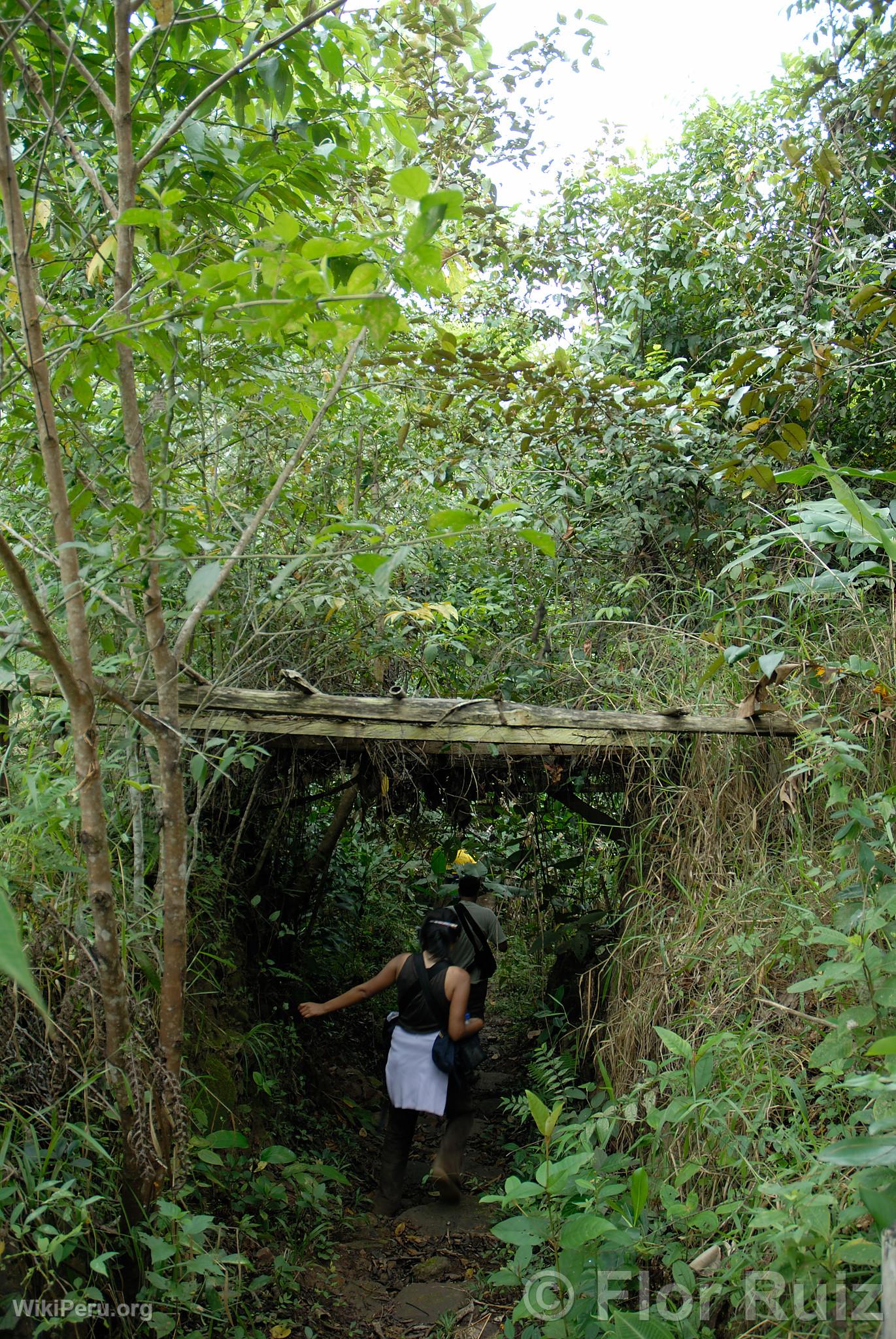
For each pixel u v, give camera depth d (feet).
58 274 9.91
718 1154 9.30
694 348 20.98
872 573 11.62
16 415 9.55
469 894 17.43
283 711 12.09
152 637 8.79
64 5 8.52
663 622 16.72
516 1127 17.46
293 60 9.84
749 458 15.40
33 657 11.42
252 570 13.15
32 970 9.03
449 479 16.74
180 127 8.41
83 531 9.77
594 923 17.48
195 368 10.12
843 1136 8.20
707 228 19.53
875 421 17.79
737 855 12.78
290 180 10.25
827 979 8.29
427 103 13.89
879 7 15.52
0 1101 8.24
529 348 20.52
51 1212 8.14
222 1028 14.43
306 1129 15.89
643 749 14.10
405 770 14.51
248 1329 10.18
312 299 6.42
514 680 15.87
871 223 18.76
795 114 19.36
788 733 12.47
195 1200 11.73
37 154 10.05
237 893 16.37
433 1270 12.33
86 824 7.72
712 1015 10.95
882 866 9.47
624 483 17.34
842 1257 6.73
